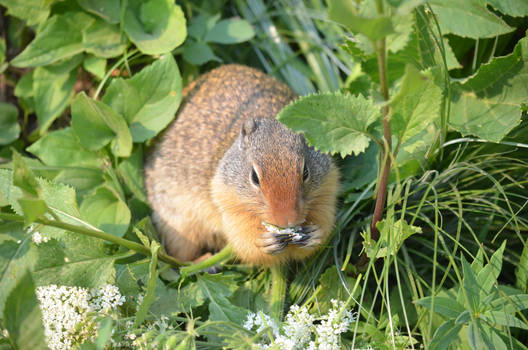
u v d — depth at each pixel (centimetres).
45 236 429
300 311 405
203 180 543
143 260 468
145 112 574
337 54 686
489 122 475
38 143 573
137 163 584
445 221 499
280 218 414
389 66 440
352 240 475
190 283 484
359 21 267
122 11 580
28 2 589
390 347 389
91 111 550
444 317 411
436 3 500
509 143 470
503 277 500
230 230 496
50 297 405
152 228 569
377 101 310
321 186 472
